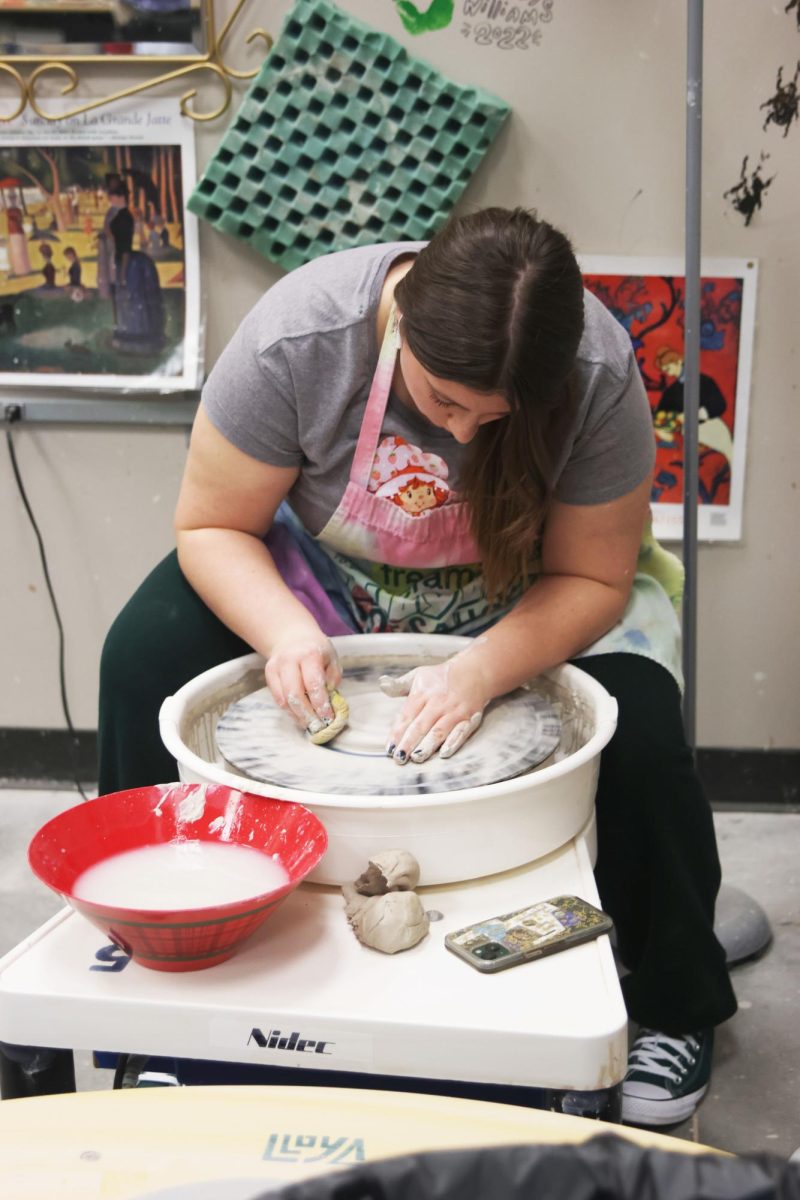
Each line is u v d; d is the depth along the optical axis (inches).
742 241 84.3
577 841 45.9
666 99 81.6
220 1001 35.3
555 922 39.0
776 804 95.0
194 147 84.2
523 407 43.9
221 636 57.9
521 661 52.0
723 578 91.1
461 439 46.6
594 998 35.4
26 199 86.2
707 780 95.0
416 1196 18.5
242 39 81.9
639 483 54.7
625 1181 18.6
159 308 87.6
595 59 81.1
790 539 89.8
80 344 88.7
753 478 88.9
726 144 82.3
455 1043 34.1
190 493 57.8
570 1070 33.9
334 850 41.4
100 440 91.5
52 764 98.3
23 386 89.7
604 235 84.8
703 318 85.9
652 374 87.5
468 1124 28.4
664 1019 54.6
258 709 50.7
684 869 53.7
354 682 55.1
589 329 52.2
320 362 52.5
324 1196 18.1
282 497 58.5
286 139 82.0
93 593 95.3
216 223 84.4
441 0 80.2
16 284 87.9
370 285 52.1
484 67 81.7
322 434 54.2
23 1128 28.2
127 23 81.3
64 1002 35.6
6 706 97.7
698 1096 57.2
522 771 44.9
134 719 55.3
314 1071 43.0
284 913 40.7
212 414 55.2
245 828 41.7
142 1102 29.3
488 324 41.0
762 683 93.0
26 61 82.4
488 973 36.7
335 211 83.8
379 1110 29.0
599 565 56.1
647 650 56.3
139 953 35.9
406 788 43.1
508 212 44.2
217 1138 27.8
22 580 95.3
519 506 51.4
